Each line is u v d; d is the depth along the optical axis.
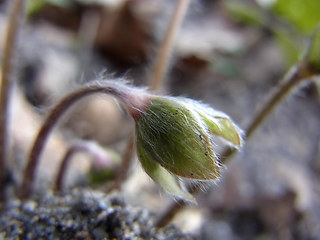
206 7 0.09
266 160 0.06
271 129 0.06
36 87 0.06
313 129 0.07
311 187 0.06
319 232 0.05
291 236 0.05
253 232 0.05
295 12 0.07
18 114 0.05
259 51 0.08
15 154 0.05
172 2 0.08
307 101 0.07
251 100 0.07
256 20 0.08
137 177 0.05
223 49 0.08
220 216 0.05
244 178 0.05
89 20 0.08
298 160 0.06
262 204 0.05
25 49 0.06
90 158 0.05
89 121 0.06
